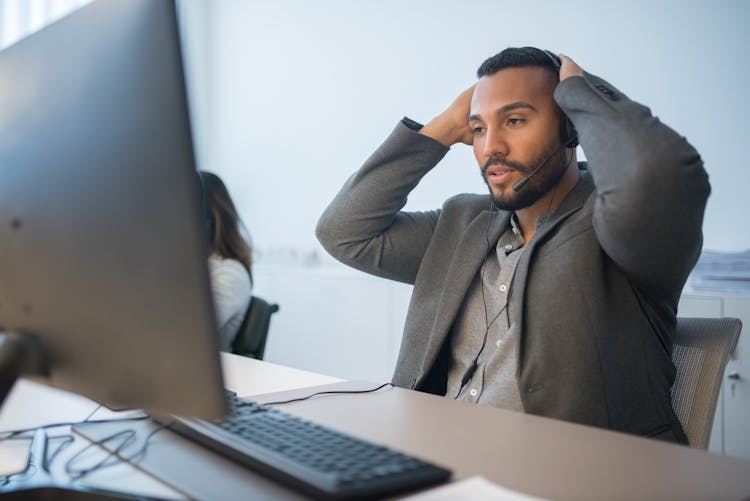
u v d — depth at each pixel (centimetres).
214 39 454
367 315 314
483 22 308
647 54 259
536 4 289
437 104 328
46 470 76
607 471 73
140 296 63
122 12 64
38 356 74
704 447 116
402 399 112
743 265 232
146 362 63
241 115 437
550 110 144
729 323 123
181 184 59
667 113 255
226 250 220
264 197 421
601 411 124
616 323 130
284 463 68
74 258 68
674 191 118
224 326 213
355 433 91
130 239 63
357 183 172
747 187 237
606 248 128
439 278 159
